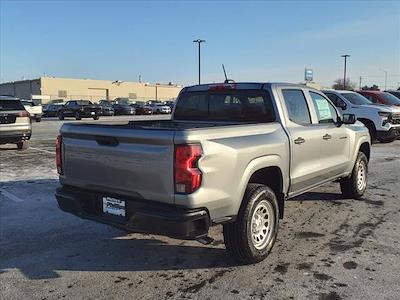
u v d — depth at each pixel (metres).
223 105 6.09
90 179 4.79
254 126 5.06
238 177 4.55
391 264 4.93
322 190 8.62
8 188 8.76
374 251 5.32
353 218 6.73
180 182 4.08
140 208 4.30
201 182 4.15
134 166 4.33
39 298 4.21
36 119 36.38
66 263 5.04
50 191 8.51
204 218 4.23
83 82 100.12
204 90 6.29
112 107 49.81
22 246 5.57
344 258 5.11
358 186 7.80
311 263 4.96
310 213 7.00
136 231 4.36
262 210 4.98
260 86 5.74
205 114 6.28
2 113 14.23
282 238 5.80
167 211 4.15
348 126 7.38
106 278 4.63
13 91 104.50
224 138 4.49
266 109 5.66
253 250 4.83
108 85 104.12
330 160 6.70
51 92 95.62
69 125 5.04
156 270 4.82
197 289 4.35
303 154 5.82
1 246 5.57
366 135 7.98
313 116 6.33
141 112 54.34
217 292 4.28
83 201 4.96
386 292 4.25
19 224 6.46
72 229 6.24
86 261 5.09
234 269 4.82
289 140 5.48
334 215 6.89
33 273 4.77
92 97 101.69
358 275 4.64
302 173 5.82
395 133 15.97
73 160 4.98
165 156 4.12
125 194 4.49
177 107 6.67
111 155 4.52
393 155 13.73
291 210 7.18
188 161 4.08
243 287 4.38
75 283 4.52
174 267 4.90
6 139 14.37
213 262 5.02
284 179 5.42
